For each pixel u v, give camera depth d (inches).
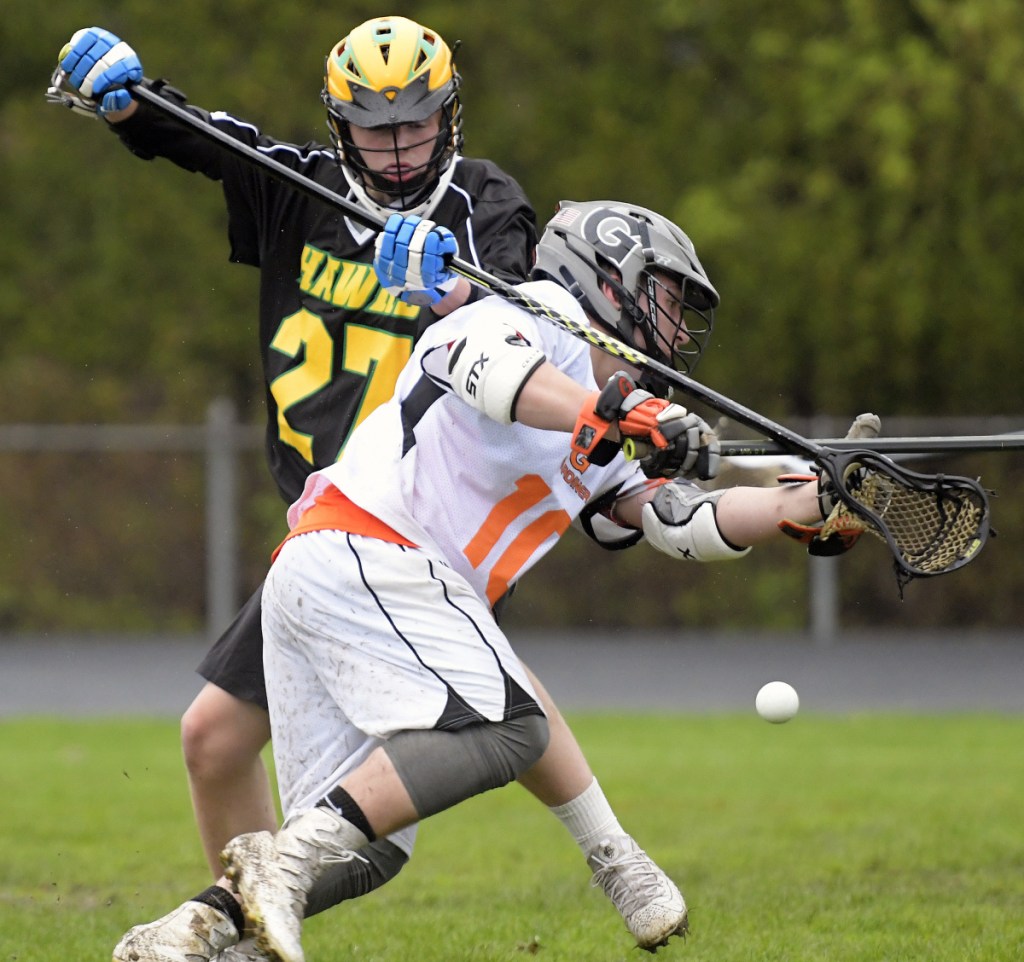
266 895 455.8
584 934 709.9
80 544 2527.1
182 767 1362.0
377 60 602.2
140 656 2301.9
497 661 481.1
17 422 2684.5
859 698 1910.7
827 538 500.4
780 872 880.9
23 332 2910.9
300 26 2866.6
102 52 620.4
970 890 813.2
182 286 2906.0
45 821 1083.3
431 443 495.5
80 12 2989.7
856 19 2731.3
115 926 740.7
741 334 2736.2
